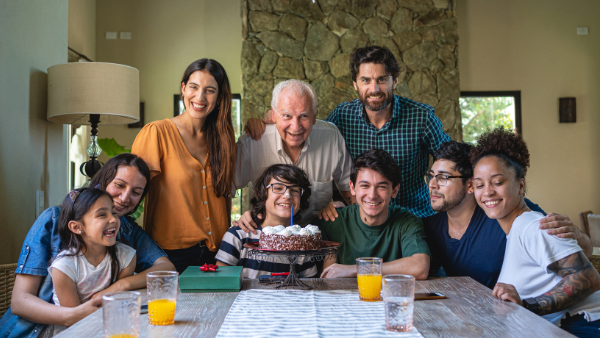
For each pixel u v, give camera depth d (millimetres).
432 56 5289
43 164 2494
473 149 1659
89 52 5324
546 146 5543
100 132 5387
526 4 5621
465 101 5605
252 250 1524
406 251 1764
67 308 1392
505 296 1297
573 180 5516
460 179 1756
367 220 1858
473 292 1403
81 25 5078
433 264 1925
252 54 5227
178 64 5559
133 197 1723
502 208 1572
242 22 5254
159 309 1069
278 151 2203
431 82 5258
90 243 1493
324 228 1950
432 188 1818
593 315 1406
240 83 5551
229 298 1330
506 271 1566
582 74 5578
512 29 5609
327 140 2307
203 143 2111
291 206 1790
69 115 2680
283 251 1471
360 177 1779
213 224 2086
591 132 5539
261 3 5285
